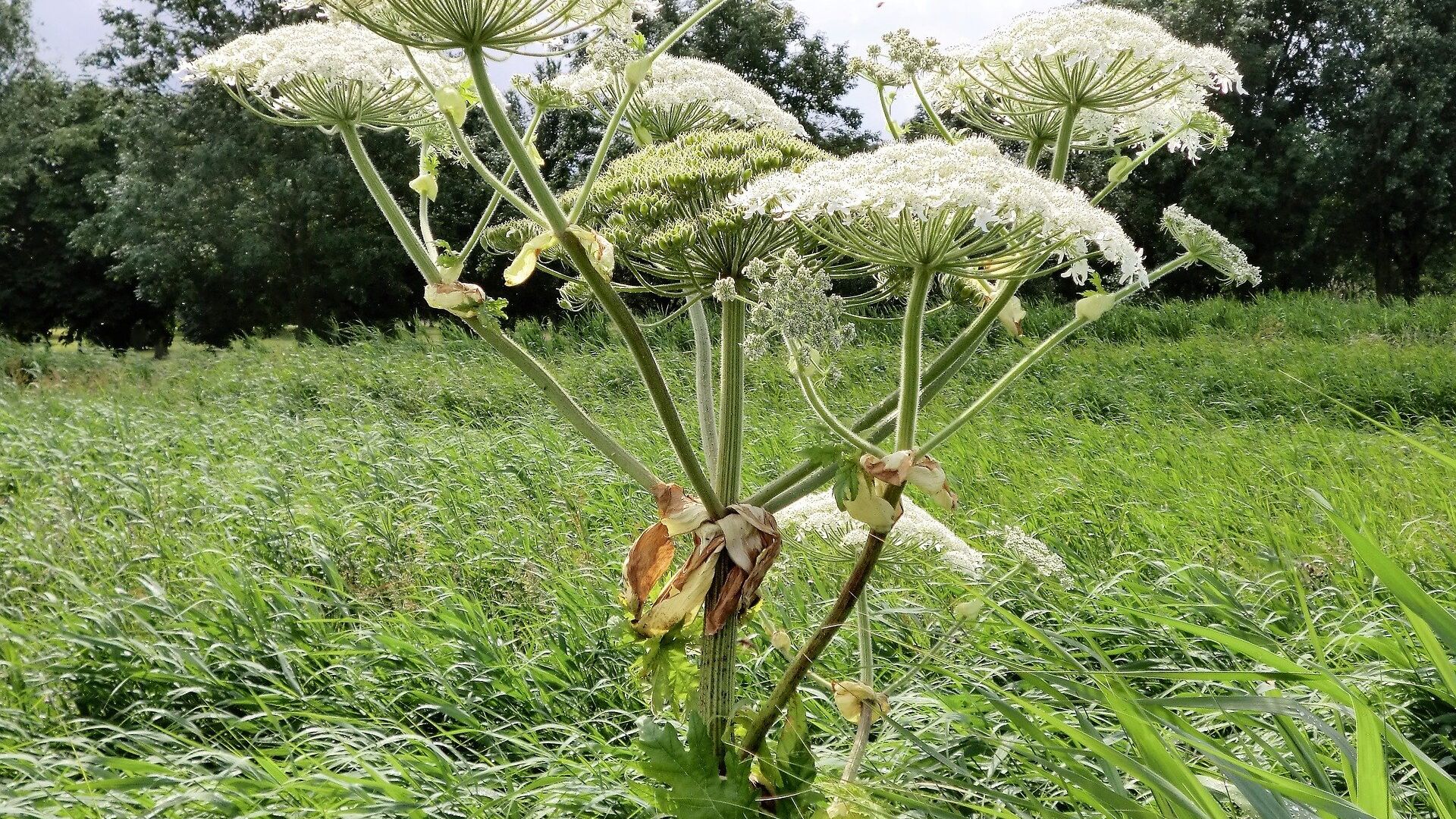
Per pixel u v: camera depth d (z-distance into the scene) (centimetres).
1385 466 664
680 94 290
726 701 218
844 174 189
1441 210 3162
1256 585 459
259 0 3019
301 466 814
